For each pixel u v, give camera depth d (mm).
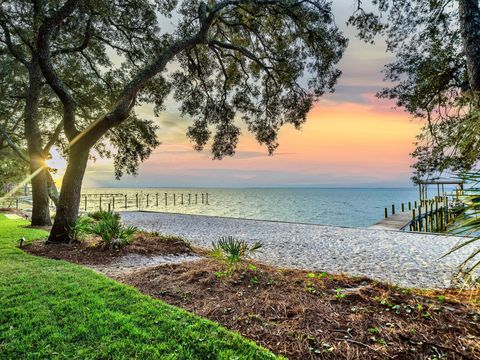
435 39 8422
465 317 2766
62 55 12578
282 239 10188
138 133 12266
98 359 2355
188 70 11930
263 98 12586
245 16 10914
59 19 7793
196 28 10703
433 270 6156
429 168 8867
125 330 2764
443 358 2215
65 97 8047
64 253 6602
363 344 2439
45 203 12281
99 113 13719
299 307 3146
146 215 18734
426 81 8508
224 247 5172
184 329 2764
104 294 3666
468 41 5688
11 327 2836
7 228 10719
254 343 2518
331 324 2779
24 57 12789
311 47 10711
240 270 4477
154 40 11305
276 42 11359
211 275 4309
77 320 2957
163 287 4023
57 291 3760
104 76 13125
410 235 10570
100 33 11320
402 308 2990
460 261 6859
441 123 8555
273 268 5090
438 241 9344
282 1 9719
